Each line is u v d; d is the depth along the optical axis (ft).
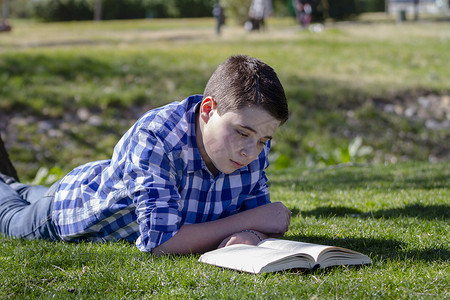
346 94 42.57
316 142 36.88
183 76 43.75
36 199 12.10
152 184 8.71
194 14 133.80
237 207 9.87
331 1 98.02
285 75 46.96
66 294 7.50
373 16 115.14
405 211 13.16
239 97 8.01
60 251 9.59
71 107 36.14
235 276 7.87
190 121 8.96
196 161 8.98
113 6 131.54
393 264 8.59
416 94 44.29
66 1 129.80
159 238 8.75
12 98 35.24
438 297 7.16
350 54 57.98
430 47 62.64
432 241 10.05
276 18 109.60
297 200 15.39
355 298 7.18
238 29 85.92
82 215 9.96
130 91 39.11
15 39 64.69
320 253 8.11
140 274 8.14
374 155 36.78
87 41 63.41
